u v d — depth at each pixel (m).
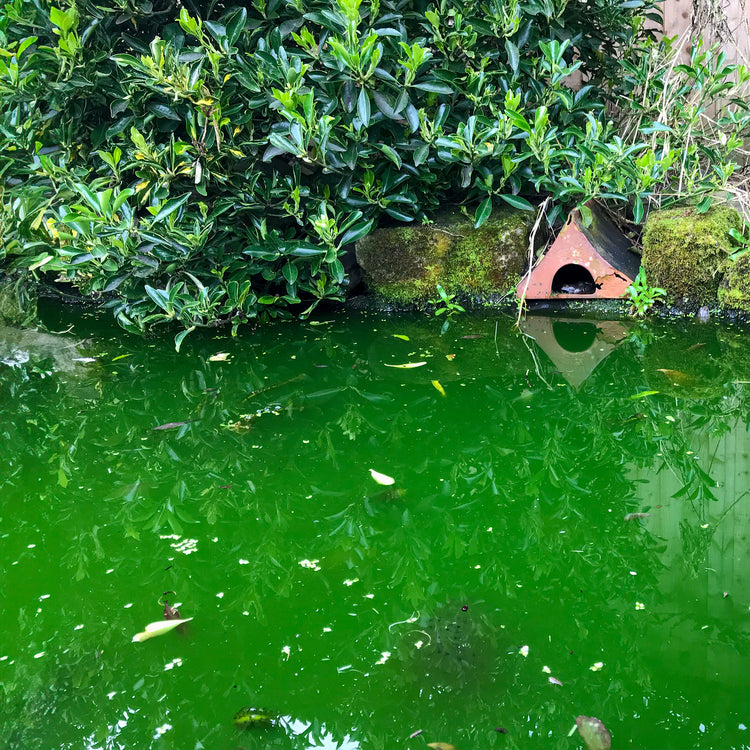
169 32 1.42
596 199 1.64
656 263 1.46
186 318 1.41
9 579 0.86
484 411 1.17
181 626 0.77
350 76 1.36
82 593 0.83
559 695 0.65
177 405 1.23
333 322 1.55
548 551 0.88
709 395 1.17
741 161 1.72
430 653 0.71
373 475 1.01
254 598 0.81
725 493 0.96
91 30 1.39
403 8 1.50
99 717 0.65
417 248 1.57
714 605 0.77
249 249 1.45
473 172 1.60
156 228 1.39
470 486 1.00
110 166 1.43
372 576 0.84
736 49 1.69
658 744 0.59
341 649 0.72
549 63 1.45
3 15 1.38
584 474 1.01
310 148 1.43
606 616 0.75
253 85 1.38
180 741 0.63
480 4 1.51
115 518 0.97
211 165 1.43
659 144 1.62
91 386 1.31
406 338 1.44
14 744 0.63
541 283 1.53
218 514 0.96
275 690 0.68
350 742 0.62
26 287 1.61
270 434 1.13
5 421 1.21
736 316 1.43
